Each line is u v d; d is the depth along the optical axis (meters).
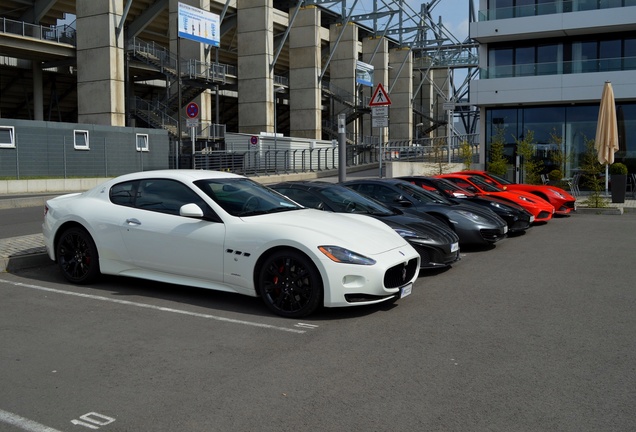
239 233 5.95
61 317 5.66
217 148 40.91
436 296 6.77
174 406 3.69
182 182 6.57
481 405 3.71
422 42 69.00
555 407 3.68
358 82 57.38
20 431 3.36
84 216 6.86
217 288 6.11
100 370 4.30
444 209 10.20
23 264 7.84
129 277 7.41
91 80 34.59
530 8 28.31
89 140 29.44
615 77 26.75
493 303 6.43
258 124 45.47
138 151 32.09
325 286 5.53
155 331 5.26
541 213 14.30
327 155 47.03
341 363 4.47
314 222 6.06
